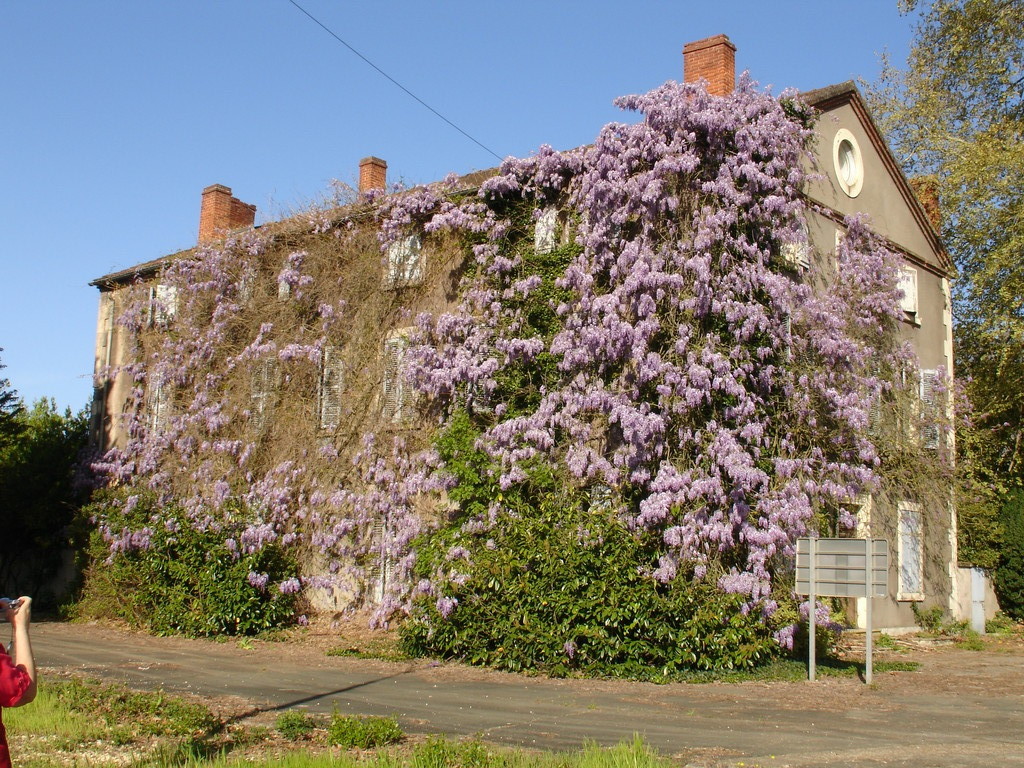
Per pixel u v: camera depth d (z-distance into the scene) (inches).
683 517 520.1
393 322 679.7
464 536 565.9
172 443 775.7
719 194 565.6
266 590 665.6
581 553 506.9
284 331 724.7
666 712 394.9
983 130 1049.5
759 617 513.7
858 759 307.0
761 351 559.2
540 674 498.3
